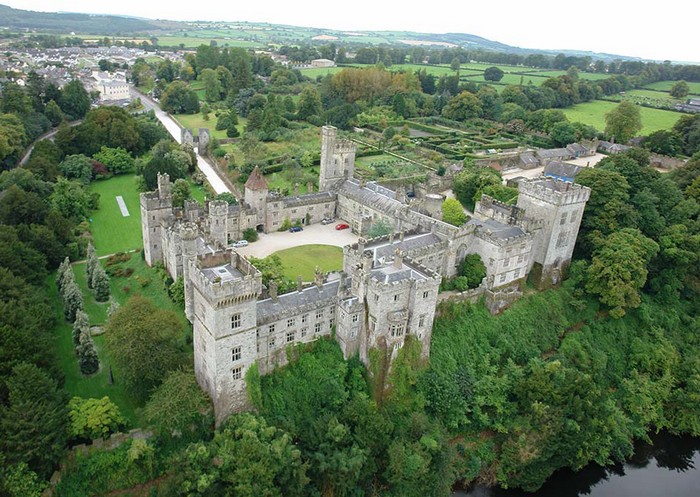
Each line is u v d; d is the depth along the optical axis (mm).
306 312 111875
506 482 116625
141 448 94375
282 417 104625
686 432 139000
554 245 150125
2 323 101688
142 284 147125
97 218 193875
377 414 106688
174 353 110000
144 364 103938
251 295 96875
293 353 112938
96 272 139875
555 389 121000
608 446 126375
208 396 103938
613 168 174750
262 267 132750
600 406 126875
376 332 114250
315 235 185000
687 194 191875
